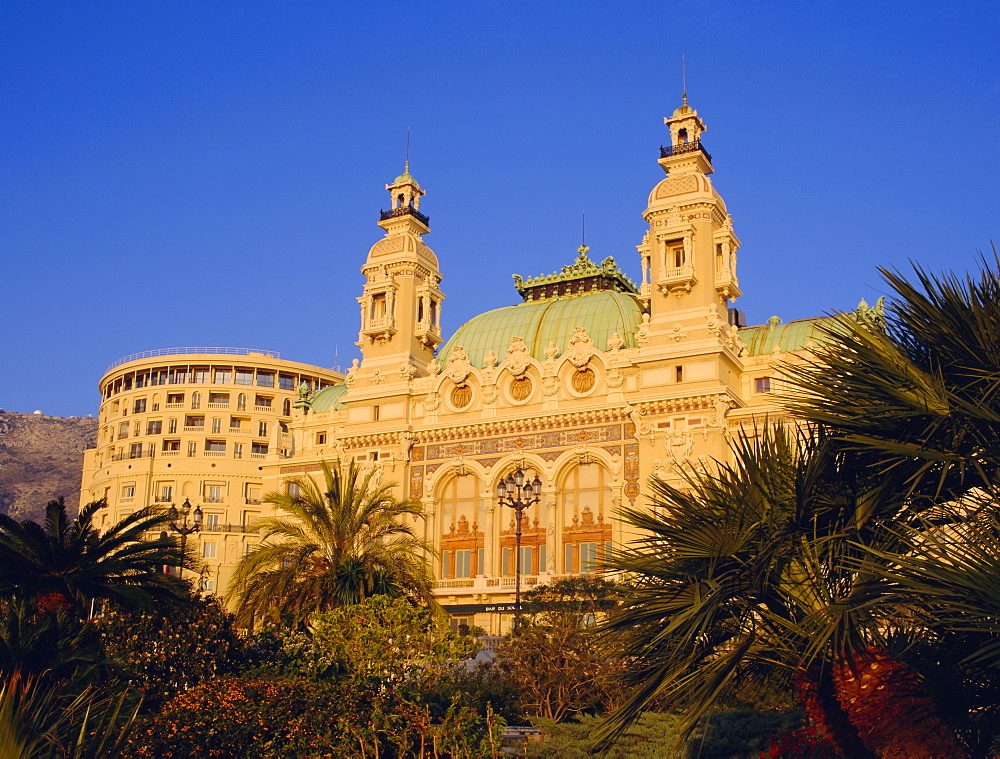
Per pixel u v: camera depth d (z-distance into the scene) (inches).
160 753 1173.1
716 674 765.9
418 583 2182.6
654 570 816.3
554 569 2955.2
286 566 2225.6
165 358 5482.3
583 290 3565.5
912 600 703.1
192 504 5182.1
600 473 2992.1
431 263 3587.6
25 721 741.9
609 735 809.5
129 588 1590.8
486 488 3112.7
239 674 1572.3
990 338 741.3
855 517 765.3
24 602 1423.5
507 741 1437.0
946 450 747.4
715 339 2866.6
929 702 744.3
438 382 3275.1
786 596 788.0
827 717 784.3
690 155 3078.2
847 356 789.2
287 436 5482.3
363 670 1552.7
